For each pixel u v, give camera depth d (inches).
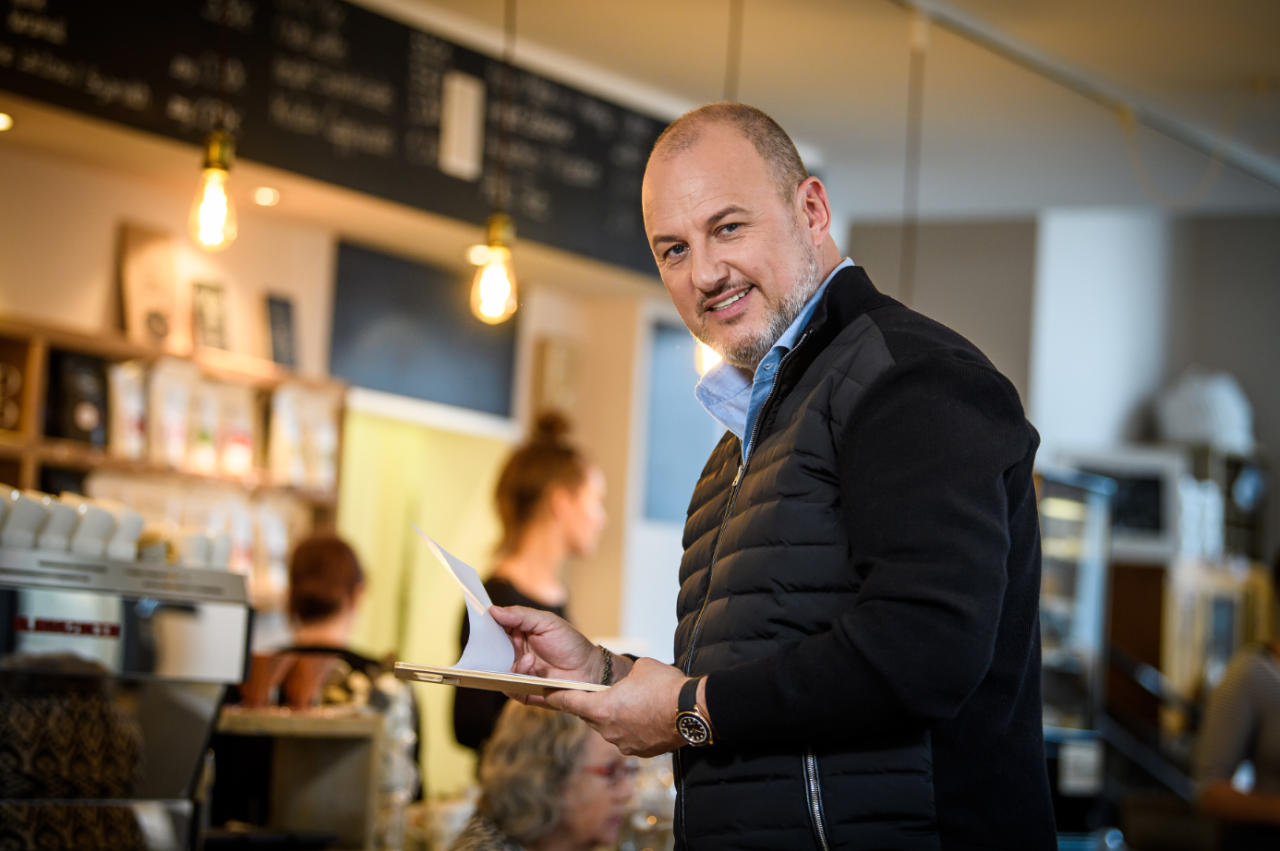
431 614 237.0
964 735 51.3
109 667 77.0
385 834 114.7
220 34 165.0
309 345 189.3
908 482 48.5
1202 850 207.5
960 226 276.7
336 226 190.2
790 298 57.1
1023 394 268.8
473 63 190.2
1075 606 184.4
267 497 177.5
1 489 75.0
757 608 52.9
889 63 194.2
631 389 218.7
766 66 197.8
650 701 51.8
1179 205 259.4
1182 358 363.9
